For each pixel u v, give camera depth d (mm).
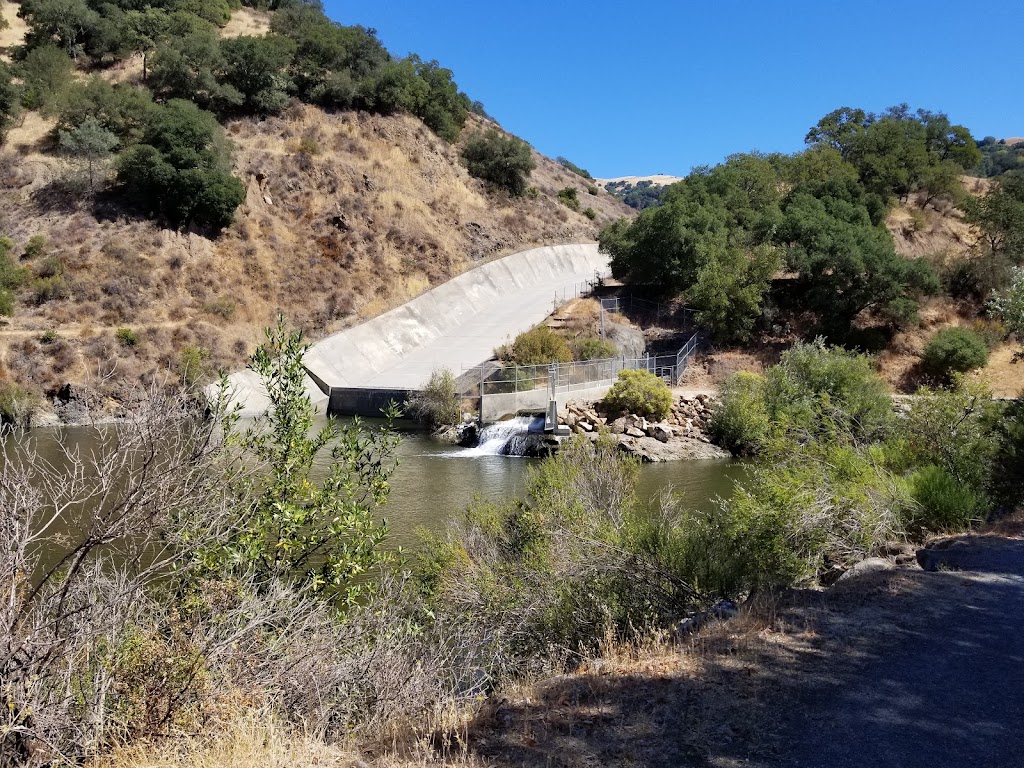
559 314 47094
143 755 4406
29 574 5031
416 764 4348
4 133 50531
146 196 47969
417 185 64188
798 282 43781
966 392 14609
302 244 52312
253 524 7145
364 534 7965
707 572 9148
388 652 6672
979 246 48656
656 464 26234
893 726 4457
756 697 4977
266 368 8312
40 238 42375
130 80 61625
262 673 5766
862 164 59812
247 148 57344
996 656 5562
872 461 11945
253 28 78000
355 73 71562
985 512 11312
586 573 9102
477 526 12062
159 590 6559
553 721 4855
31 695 4488
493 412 30516
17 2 72562
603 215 84688
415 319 49781
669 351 41562
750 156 57906
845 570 8945
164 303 42281
